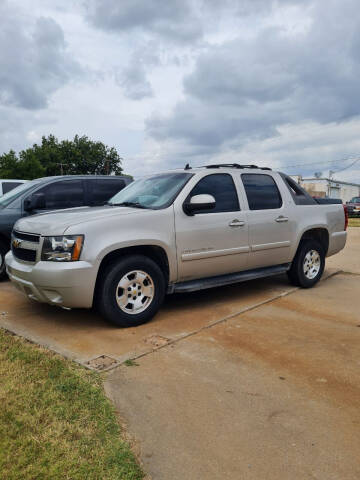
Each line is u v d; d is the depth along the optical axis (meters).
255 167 5.49
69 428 2.38
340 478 2.03
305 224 5.69
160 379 3.05
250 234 5.04
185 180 4.70
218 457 2.18
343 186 51.31
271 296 5.39
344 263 8.05
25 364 3.24
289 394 2.84
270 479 2.02
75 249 3.80
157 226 4.26
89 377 3.05
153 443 2.30
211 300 5.21
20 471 2.03
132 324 4.16
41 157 72.44
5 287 5.98
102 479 1.99
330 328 4.17
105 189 7.45
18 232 4.41
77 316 4.55
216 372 3.17
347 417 2.56
